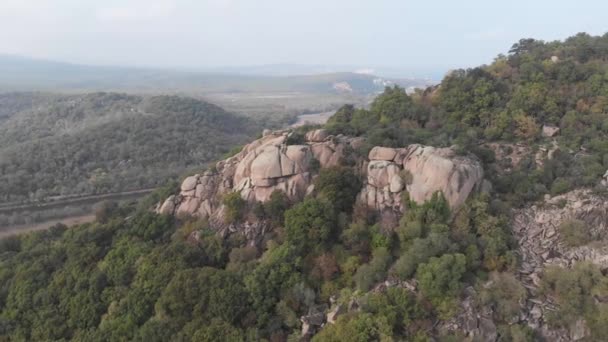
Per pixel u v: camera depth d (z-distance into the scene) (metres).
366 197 54.72
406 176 53.41
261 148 61.88
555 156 60.41
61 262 59.53
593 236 49.28
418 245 45.31
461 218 49.00
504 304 41.88
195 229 58.62
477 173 52.56
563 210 51.47
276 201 55.78
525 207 53.25
